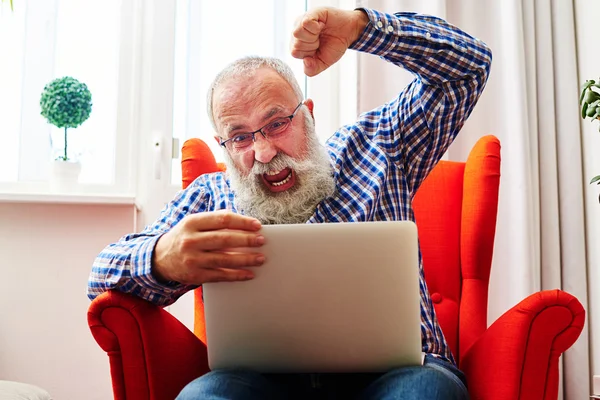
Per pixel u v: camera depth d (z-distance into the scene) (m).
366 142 1.45
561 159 2.17
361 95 2.16
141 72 2.15
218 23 2.24
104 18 2.17
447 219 1.59
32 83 2.12
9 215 1.97
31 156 2.10
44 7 2.14
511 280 2.09
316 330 1.00
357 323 0.99
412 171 1.45
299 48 1.24
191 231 1.04
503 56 2.17
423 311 1.29
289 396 1.14
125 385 1.16
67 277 1.99
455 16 2.22
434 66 1.38
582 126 2.18
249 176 1.31
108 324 1.15
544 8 2.21
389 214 1.38
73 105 2.00
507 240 2.11
